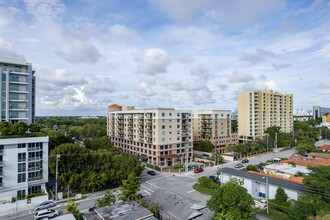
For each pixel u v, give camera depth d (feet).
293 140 357.82
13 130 143.02
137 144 264.93
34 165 141.08
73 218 88.43
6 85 193.47
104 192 150.41
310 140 321.93
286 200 121.80
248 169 202.39
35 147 141.90
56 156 145.38
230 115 345.92
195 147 327.06
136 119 265.34
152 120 236.84
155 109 232.32
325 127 444.55
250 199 84.84
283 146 338.75
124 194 117.70
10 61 199.93
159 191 124.77
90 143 248.11
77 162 152.76
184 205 104.12
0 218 112.57
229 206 84.17
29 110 212.84
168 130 238.27
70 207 98.32
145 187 161.27
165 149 235.61
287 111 426.10
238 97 385.91
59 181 146.30
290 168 181.98
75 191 152.05
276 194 123.65
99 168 157.79
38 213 110.83
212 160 254.27
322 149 293.43
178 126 248.52
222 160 260.21
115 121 316.60
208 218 92.94
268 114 384.47
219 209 86.22
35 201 131.44
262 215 113.09
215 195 88.89
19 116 200.85
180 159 244.63
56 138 218.18
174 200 110.73
